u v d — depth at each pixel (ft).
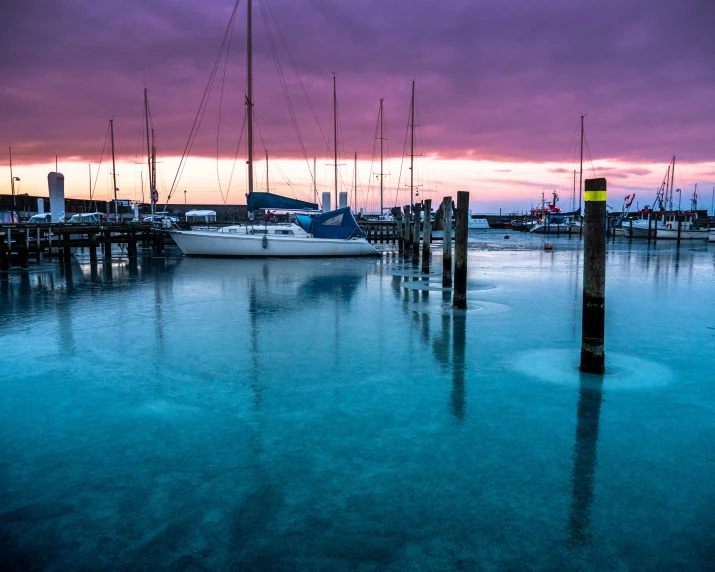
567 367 26.84
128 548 12.01
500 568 11.30
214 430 18.93
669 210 235.61
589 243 25.34
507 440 18.04
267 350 30.30
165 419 19.98
